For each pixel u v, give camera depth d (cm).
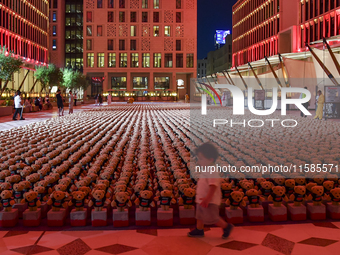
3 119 1994
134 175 614
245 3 6919
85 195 443
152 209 484
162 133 1098
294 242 366
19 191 463
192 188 471
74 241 373
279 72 3559
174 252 344
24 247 358
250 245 359
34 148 808
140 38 7025
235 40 7619
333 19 3919
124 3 7012
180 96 7238
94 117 1930
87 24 7031
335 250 346
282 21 5206
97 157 728
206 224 385
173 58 7056
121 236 387
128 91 7125
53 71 4606
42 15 6519
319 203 445
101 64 7081
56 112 2745
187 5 7025
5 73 3127
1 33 4869
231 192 459
